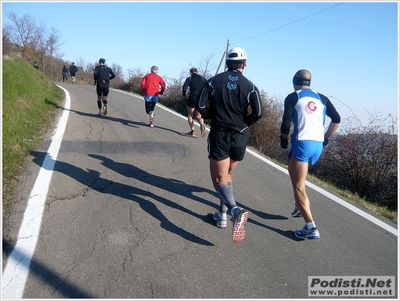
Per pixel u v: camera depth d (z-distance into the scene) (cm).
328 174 935
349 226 438
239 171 619
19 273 278
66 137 686
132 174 527
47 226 349
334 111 385
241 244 362
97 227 360
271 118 1356
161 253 328
